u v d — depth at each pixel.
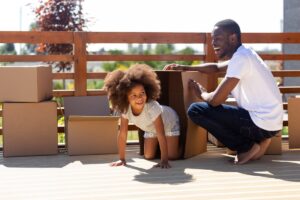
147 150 4.58
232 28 4.45
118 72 4.34
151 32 5.55
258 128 4.37
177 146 4.58
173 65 4.95
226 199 3.38
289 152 4.98
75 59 5.44
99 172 4.10
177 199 3.37
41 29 8.31
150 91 4.30
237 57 4.35
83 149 4.80
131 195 3.46
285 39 5.71
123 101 4.28
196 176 3.97
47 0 8.31
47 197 3.42
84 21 8.39
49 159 4.64
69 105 5.10
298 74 5.85
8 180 3.86
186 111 4.60
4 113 4.73
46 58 5.39
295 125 5.08
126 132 4.39
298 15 9.38
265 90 4.41
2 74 4.71
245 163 4.43
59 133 5.58
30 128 4.78
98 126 4.82
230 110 4.44
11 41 5.30
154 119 4.29
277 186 3.69
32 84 4.73
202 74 5.06
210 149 5.16
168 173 4.07
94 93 5.52
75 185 3.71
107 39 5.48
